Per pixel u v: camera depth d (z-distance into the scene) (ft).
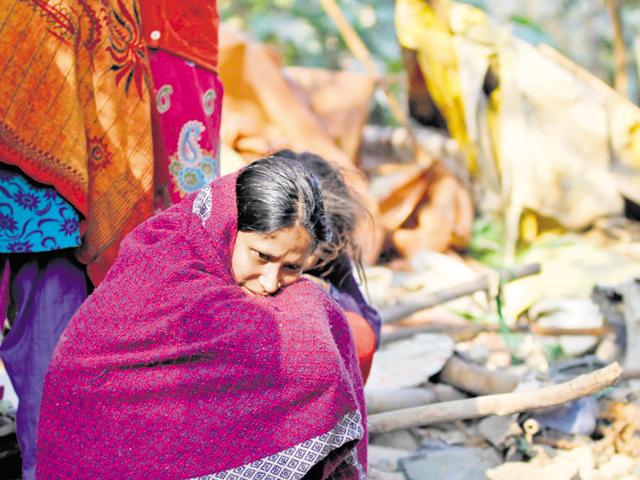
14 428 9.02
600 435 10.04
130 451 6.23
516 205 15.75
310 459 6.24
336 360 6.27
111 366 6.24
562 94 15.38
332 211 8.21
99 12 7.59
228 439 6.21
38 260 7.74
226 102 15.48
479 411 9.19
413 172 16.34
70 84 7.37
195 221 6.37
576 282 13.39
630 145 15.46
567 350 12.13
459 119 15.98
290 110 15.65
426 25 15.70
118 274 6.46
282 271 6.41
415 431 10.12
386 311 11.91
